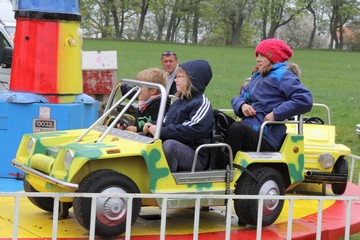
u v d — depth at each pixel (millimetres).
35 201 6078
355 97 24781
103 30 71125
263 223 6020
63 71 7719
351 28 76875
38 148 5887
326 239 6273
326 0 76750
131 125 6359
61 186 5254
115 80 11172
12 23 12531
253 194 5906
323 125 8430
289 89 6109
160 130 5562
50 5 7621
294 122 6305
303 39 79875
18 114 7680
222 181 5824
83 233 5574
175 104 5941
